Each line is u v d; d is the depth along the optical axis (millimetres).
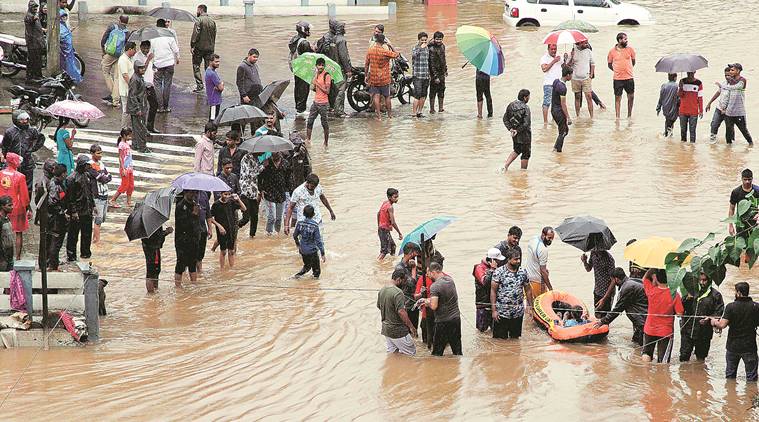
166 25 35844
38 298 19484
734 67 32594
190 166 29719
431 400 17016
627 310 20016
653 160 31406
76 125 31953
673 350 19906
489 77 35781
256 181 25125
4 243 20359
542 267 21281
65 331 19250
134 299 21594
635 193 28281
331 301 21469
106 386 17156
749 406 17094
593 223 20938
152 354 18703
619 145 33031
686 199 27797
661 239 19391
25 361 18297
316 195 24453
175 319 20547
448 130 34750
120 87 32406
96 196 24250
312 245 22484
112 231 25031
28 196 22156
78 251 23844
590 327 20000
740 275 22953
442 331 19047
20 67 34969
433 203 27438
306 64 32688
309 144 32969
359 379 17891
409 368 18422
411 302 19953
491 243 24609
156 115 34406
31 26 33312
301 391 17234
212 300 21562
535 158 31625
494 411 16672
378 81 35750
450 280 19062
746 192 24641
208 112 35000
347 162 31094
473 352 19484
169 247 24672
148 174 28922
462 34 34969
